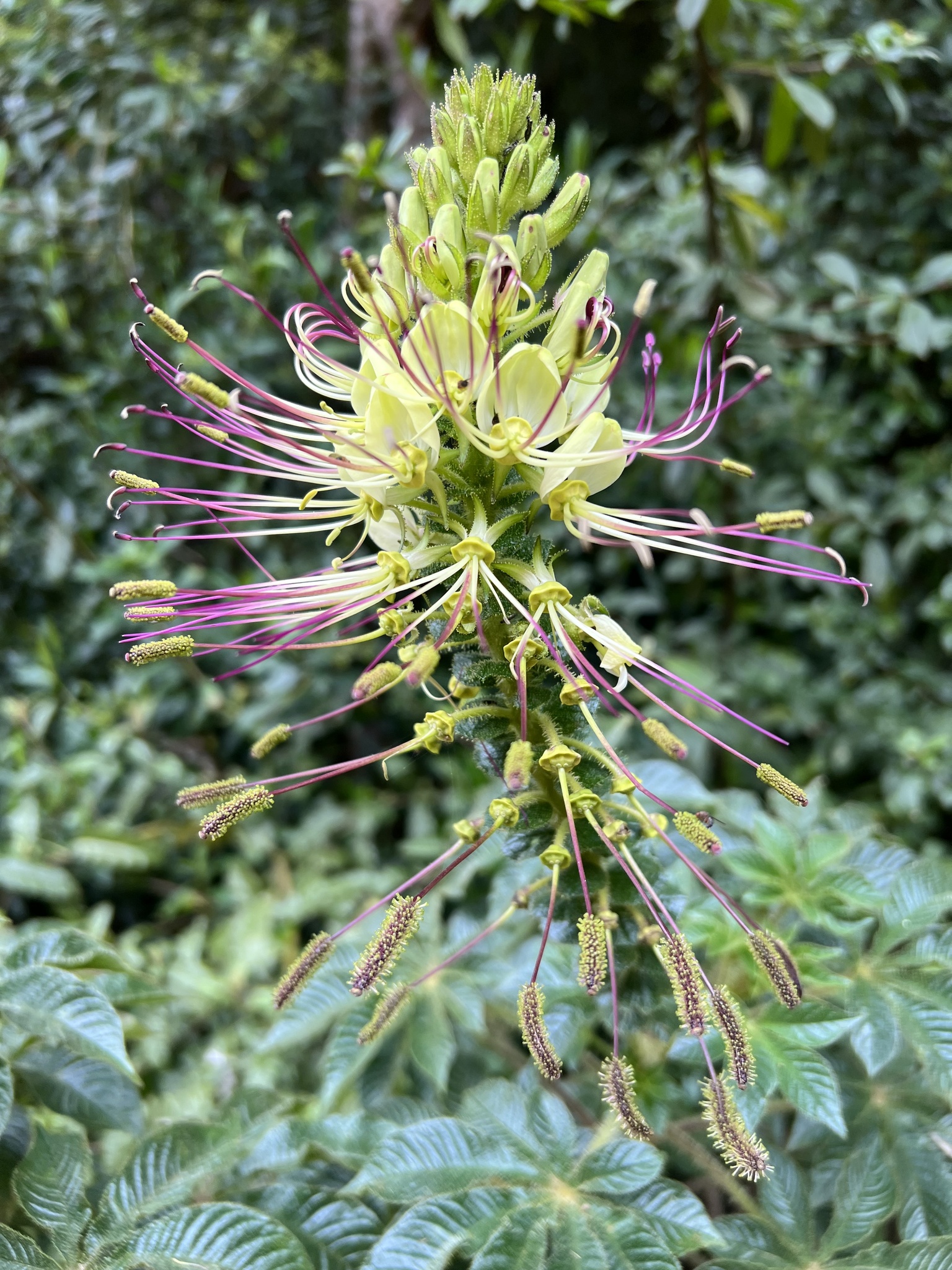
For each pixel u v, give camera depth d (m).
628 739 0.66
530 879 0.41
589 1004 0.33
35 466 0.77
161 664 0.77
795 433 0.76
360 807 0.76
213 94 0.77
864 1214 0.29
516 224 0.37
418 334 0.24
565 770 0.25
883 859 0.39
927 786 0.69
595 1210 0.27
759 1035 0.30
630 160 0.97
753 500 0.77
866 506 0.75
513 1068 0.43
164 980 0.62
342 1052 0.36
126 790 0.75
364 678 0.25
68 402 0.78
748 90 0.80
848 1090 0.33
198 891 0.74
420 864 0.70
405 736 0.81
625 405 0.73
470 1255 0.28
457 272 0.26
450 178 0.26
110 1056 0.28
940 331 0.64
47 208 0.69
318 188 0.86
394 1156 0.28
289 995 0.25
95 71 0.71
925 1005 0.31
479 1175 0.28
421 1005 0.38
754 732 0.74
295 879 0.72
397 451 0.25
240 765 0.83
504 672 0.26
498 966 0.39
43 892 0.60
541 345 0.26
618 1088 0.23
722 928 0.33
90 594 0.79
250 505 0.28
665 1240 0.26
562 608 0.25
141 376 0.76
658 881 0.28
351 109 0.84
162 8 0.78
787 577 0.79
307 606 0.27
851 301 0.66
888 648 0.80
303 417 0.27
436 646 0.24
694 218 0.72
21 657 0.78
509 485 0.26
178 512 0.77
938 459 0.77
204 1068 0.56
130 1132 0.32
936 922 0.34
